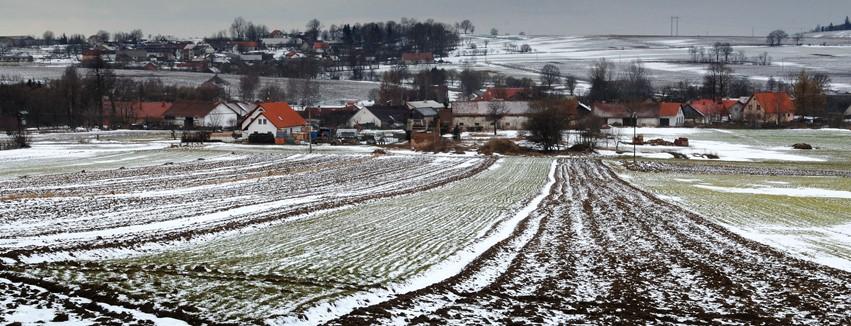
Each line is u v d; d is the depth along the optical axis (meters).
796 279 22.53
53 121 152.75
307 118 150.25
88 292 18.34
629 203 44.12
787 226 35.34
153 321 16.17
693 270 23.66
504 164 76.81
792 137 124.00
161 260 22.91
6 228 29.78
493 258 25.16
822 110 163.62
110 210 36.78
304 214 35.50
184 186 51.81
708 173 70.12
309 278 20.95
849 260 26.23
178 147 101.25
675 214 38.81
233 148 100.25
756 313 18.58
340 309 17.91
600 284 21.48
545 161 81.62
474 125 145.62
